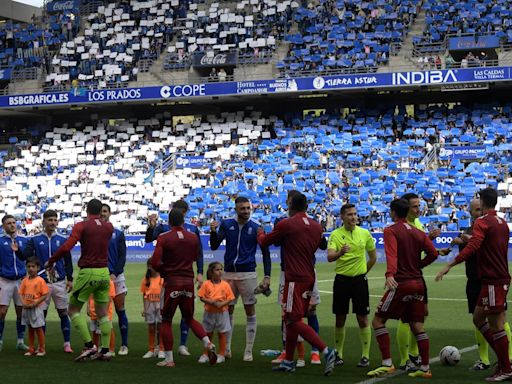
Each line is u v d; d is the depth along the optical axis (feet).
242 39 165.48
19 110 171.01
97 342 49.62
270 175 148.77
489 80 140.46
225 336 45.98
